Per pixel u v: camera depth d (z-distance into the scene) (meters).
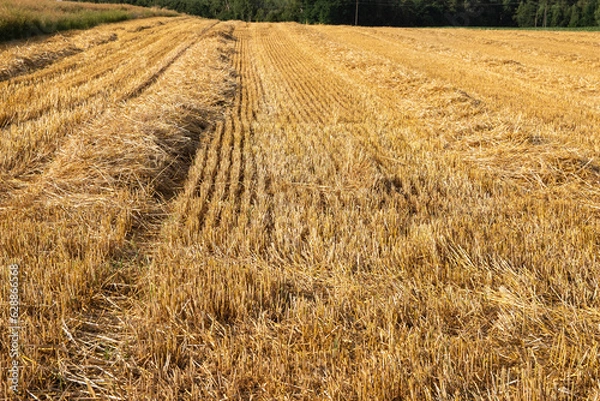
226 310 3.91
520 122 9.10
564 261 4.50
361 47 31.09
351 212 5.76
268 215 5.94
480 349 3.37
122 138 7.61
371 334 3.60
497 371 3.15
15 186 6.60
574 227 5.42
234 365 3.31
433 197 6.47
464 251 4.77
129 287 4.35
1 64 15.60
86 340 3.67
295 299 4.14
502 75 18.89
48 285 4.05
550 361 3.30
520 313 3.87
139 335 3.62
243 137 9.81
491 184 7.04
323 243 5.02
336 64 20.80
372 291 4.22
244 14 81.25
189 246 5.05
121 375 3.29
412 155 8.34
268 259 4.86
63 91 12.89
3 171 6.91
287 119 11.43
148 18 47.72
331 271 4.62
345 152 8.40
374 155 8.33
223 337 3.65
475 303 3.96
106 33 28.09
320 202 6.36
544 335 3.63
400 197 6.47
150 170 6.96
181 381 3.17
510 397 2.91
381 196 6.42
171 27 38.12
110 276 4.40
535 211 6.03
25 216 5.69
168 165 7.42
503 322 3.75
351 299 4.05
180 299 3.91
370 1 78.56
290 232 5.33
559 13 85.06
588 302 4.03
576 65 23.36
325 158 7.92
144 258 4.96
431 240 4.90
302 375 3.18
